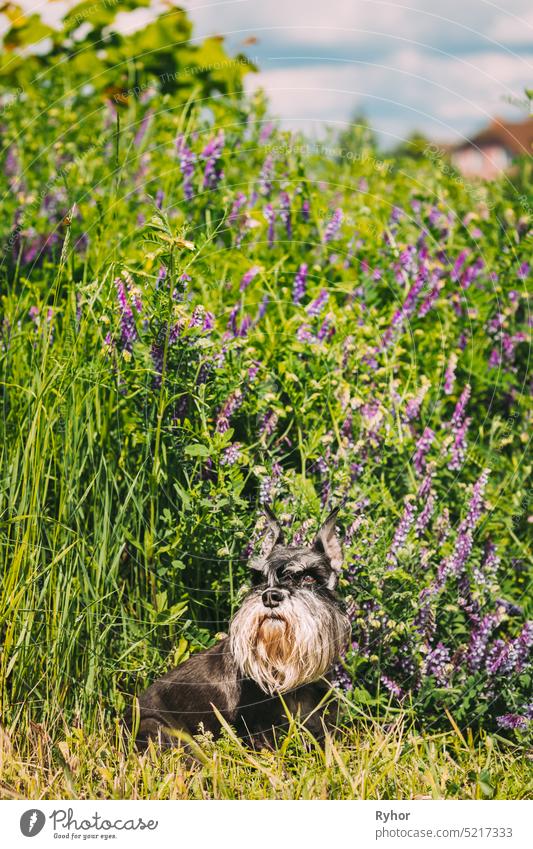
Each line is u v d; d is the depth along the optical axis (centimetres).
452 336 630
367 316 604
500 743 486
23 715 465
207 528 497
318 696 467
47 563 481
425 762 457
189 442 511
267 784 432
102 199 667
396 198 775
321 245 659
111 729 475
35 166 778
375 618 489
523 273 654
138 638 492
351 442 530
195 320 520
